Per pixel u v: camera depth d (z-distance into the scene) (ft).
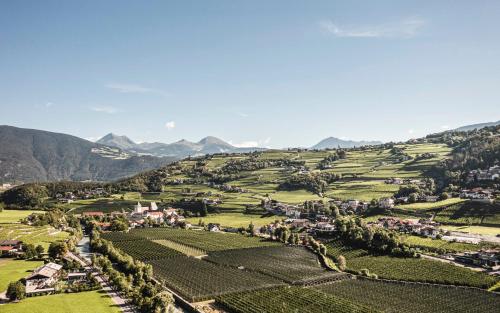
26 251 609.83
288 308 425.69
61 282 479.41
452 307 435.53
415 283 531.91
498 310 424.46
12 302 410.93
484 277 533.55
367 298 470.80
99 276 531.50
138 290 437.17
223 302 442.09
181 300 451.53
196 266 627.87
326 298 460.14
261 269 608.60
